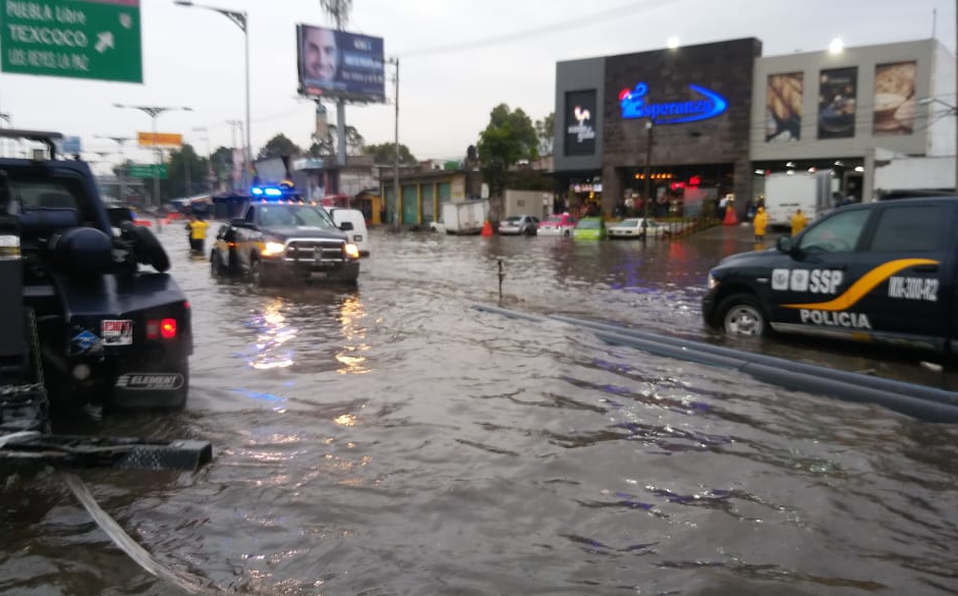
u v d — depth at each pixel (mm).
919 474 4523
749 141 44375
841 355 8375
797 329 8711
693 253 28047
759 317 9273
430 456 4730
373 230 53562
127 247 5957
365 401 6055
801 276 8594
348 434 5180
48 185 6445
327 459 4660
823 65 41750
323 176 67688
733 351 7859
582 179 52625
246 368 7281
